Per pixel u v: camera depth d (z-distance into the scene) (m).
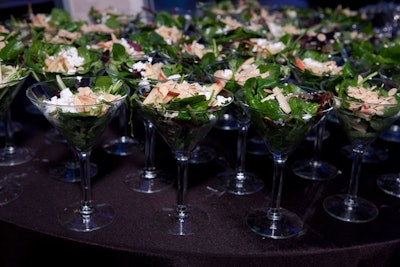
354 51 1.16
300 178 0.97
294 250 0.77
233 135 1.14
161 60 1.00
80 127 0.78
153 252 0.76
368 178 0.98
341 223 0.84
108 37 1.25
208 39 1.25
